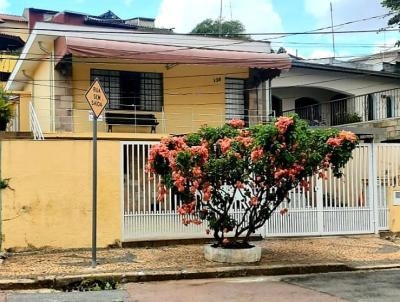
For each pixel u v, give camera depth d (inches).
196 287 343.0
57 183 456.8
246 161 391.5
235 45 754.8
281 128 378.3
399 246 489.1
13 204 445.7
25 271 369.7
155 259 415.5
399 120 764.0
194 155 379.6
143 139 625.6
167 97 728.3
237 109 769.6
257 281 363.6
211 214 409.1
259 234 510.3
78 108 677.9
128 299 308.8
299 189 521.3
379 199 546.9
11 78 869.8
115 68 700.0
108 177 468.4
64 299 307.4
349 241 509.4
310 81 943.0
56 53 666.8
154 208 478.9
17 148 449.1
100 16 1021.8
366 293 321.7
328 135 399.2
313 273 393.7
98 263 398.3
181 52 674.8
